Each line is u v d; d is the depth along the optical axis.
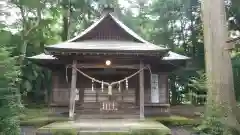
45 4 21.91
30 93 22.30
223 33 9.50
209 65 9.57
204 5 10.17
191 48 23.16
